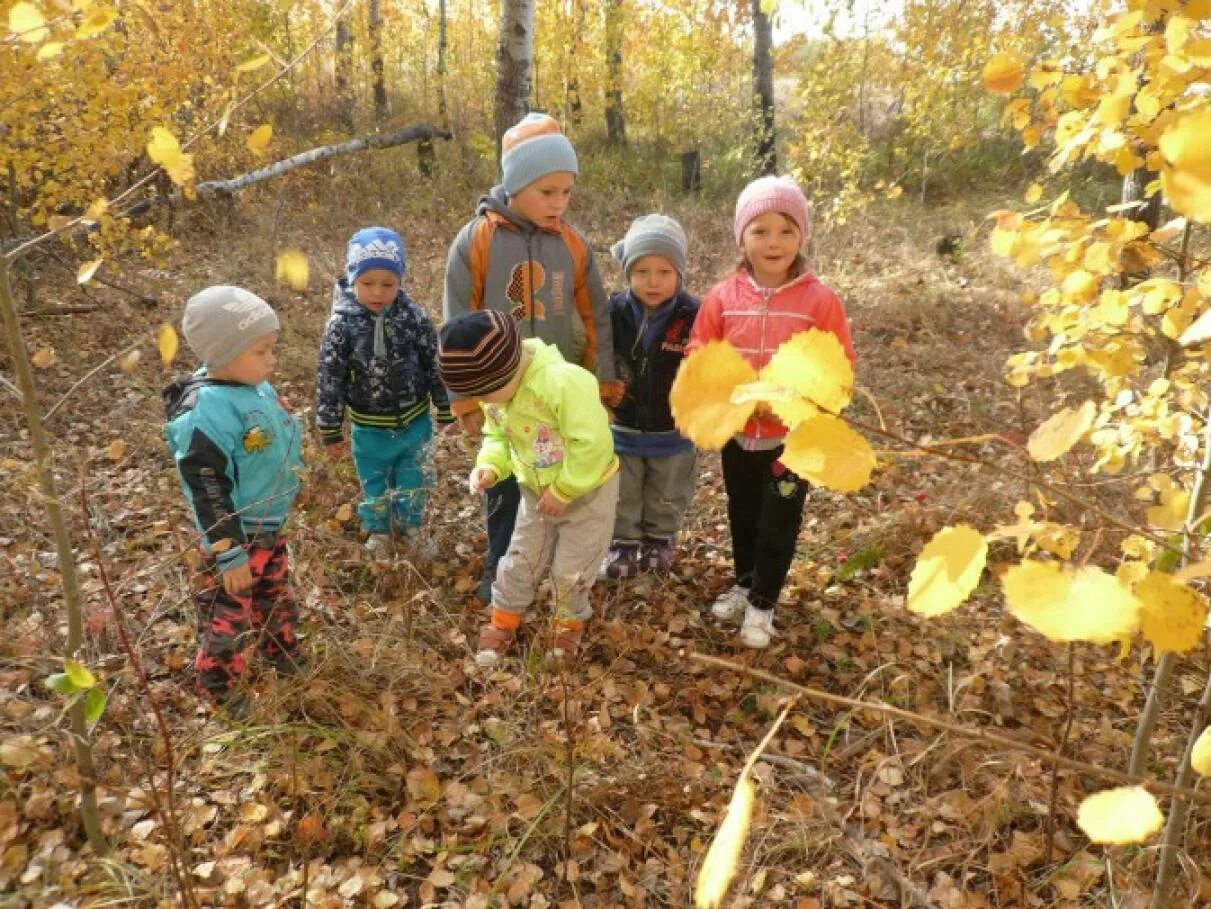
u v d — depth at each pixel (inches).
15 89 185.0
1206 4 40.7
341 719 97.2
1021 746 28.7
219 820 85.2
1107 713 100.2
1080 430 25.5
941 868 83.4
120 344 219.3
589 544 108.0
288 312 241.1
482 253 113.5
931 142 414.3
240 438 92.6
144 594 116.8
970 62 366.6
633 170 477.1
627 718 103.4
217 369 92.2
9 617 108.2
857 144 375.6
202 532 86.8
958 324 249.8
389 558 128.9
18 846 76.7
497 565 122.6
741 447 111.7
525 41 255.0
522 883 81.0
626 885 80.7
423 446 135.0
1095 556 79.1
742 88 571.5
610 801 90.5
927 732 97.0
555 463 103.4
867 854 83.6
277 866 81.9
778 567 112.7
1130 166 60.9
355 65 554.6
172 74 251.3
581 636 114.5
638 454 125.3
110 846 78.8
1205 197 19.8
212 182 314.3
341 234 328.2
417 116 543.2
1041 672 107.4
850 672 110.9
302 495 134.2
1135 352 71.4
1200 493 57.9
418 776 90.7
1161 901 64.2
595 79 528.4
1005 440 27.3
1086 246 66.1
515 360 99.3
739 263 112.8
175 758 88.5
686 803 90.3
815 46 552.7
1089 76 62.6
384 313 126.7
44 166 215.6
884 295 271.3
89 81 202.5
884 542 135.3
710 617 124.4
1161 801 86.7
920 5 370.0
